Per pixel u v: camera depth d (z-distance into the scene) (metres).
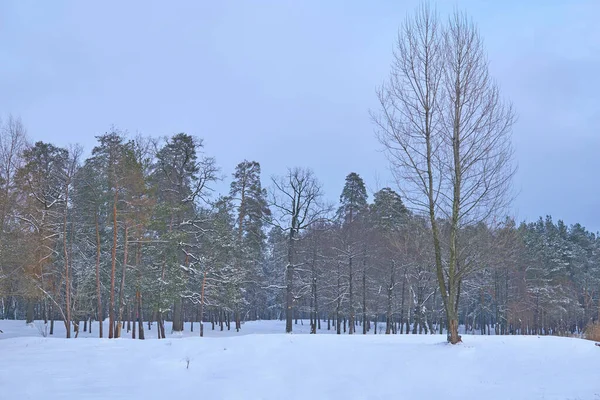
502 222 17.08
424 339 17.89
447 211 16.72
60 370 11.08
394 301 50.91
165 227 33.91
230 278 40.84
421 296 45.91
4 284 29.97
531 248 62.94
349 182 52.47
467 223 16.84
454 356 13.14
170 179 38.41
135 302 38.91
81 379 10.08
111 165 31.31
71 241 35.22
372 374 10.87
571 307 63.62
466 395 8.78
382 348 14.66
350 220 49.31
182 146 39.44
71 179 33.47
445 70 16.91
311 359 12.67
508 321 57.47
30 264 29.95
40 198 34.00
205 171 39.22
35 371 10.93
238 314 48.56
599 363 11.73
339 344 15.55
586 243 83.19
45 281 33.78
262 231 48.56
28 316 46.59
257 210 46.44
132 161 31.08
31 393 8.73
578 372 10.61
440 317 51.66
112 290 29.64
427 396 8.77
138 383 9.75
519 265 57.25
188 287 39.75
